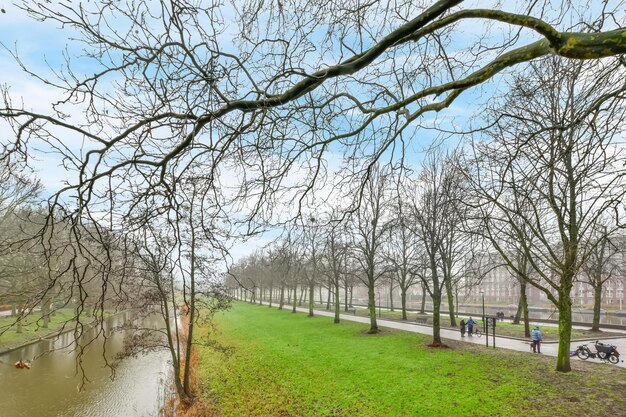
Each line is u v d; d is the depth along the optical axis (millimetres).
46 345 28031
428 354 20594
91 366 23672
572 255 15500
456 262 34375
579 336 26734
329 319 40031
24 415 16422
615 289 69500
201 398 17078
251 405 15570
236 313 53188
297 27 4902
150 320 44844
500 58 3742
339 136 4922
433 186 22859
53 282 4012
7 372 22141
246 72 3721
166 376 21359
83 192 3727
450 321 34312
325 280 46938
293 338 29141
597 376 15180
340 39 4609
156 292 16266
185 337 25922
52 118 3324
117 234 4691
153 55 3520
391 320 38812
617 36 2867
